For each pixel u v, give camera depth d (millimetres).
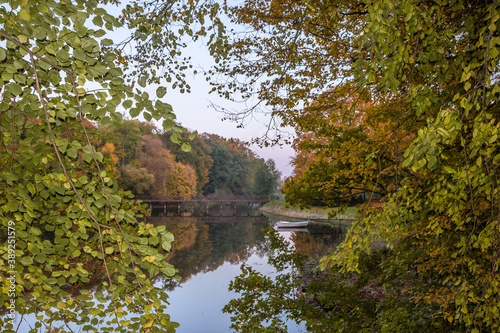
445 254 2854
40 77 1495
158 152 55250
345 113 5637
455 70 2166
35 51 1389
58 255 1862
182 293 8766
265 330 4977
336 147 5680
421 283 3566
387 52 1666
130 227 1919
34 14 1280
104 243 1885
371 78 1734
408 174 2934
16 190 1664
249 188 83312
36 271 1730
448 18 2492
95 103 1409
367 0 1610
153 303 1679
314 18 4215
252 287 6230
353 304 4871
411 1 1613
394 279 4141
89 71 1411
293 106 5727
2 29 1301
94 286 5449
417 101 1811
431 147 1498
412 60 1790
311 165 6320
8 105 1526
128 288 1811
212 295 8531
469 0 2369
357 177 4957
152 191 50156
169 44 3605
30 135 1720
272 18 4602
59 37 1333
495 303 1783
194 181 64188
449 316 2318
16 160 1733
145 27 2891
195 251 15742
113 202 1682
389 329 3195
